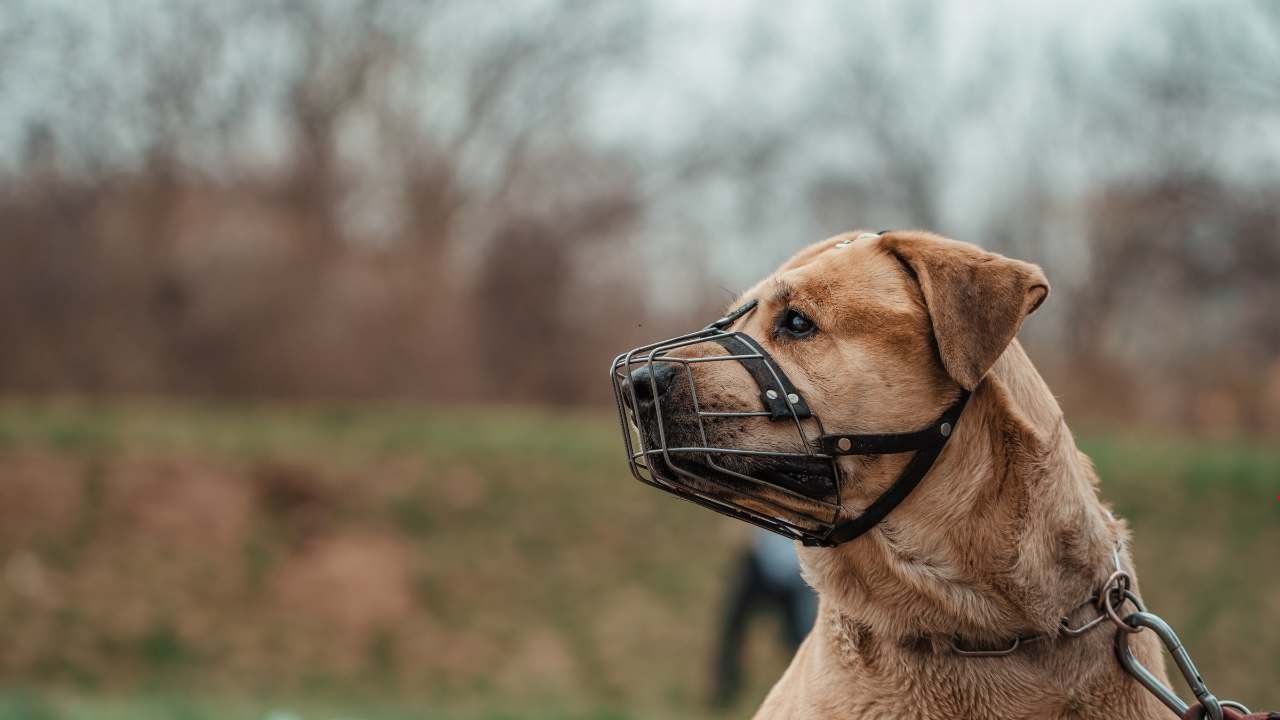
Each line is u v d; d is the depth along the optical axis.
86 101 28.61
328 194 30.08
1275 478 19.42
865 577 3.31
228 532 17.09
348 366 28.36
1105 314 32.28
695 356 3.38
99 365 26.97
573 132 35.34
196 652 14.59
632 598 16.52
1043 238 33.69
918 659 3.22
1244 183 30.80
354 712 9.83
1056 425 3.29
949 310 3.19
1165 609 16.36
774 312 3.41
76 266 27.23
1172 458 20.55
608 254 33.69
